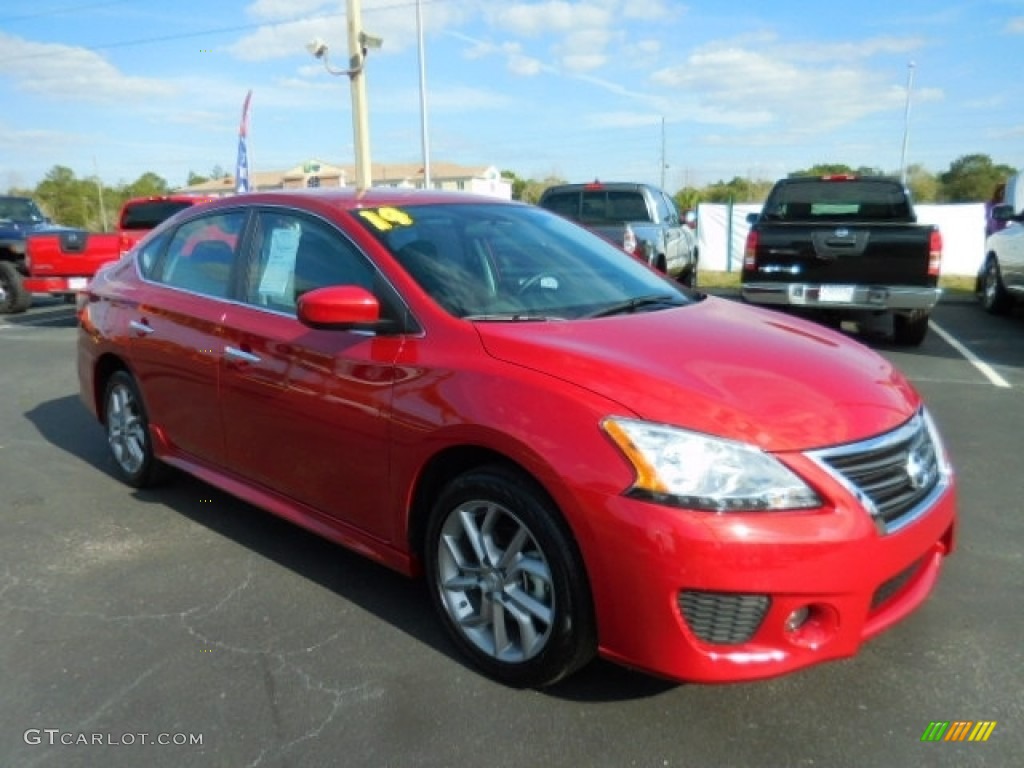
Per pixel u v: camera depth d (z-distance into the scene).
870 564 2.54
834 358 3.13
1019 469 5.11
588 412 2.64
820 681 2.96
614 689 2.93
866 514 2.55
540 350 2.91
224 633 3.35
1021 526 4.25
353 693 2.95
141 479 4.93
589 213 12.26
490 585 2.98
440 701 2.89
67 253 12.25
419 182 65.06
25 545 4.23
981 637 3.22
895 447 2.74
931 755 2.58
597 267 4.00
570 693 2.91
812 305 9.13
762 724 2.74
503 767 2.57
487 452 2.92
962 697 2.86
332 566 3.94
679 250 13.02
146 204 14.19
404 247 3.52
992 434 5.83
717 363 2.89
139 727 2.78
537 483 2.76
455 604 3.11
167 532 4.36
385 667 3.10
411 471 3.12
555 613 2.75
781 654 2.53
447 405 2.95
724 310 3.74
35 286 12.34
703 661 2.51
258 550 4.12
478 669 3.06
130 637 3.34
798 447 2.55
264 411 3.77
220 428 4.10
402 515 3.22
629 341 3.04
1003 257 11.56
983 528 4.23
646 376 2.74
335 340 3.44
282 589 3.71
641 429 2.56
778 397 2.71
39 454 5.77
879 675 2.98
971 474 5.02
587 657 2.79
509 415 2.77
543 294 3.57
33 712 2.87
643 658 2.59
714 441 2.52
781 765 2.55
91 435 6.27
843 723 2.73
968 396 6.95
